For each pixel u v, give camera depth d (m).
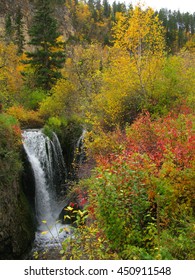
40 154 16.58
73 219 13.23
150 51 14.01
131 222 5.34
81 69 26.58
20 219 11.63
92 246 4.81
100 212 5.21
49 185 16.55
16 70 28.34
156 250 4.81
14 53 29.31
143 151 8.39
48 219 14.71
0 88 22.23
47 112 21.38
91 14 81.88
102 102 15.59
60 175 17.81
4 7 60.94
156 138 8.73
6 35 40.53
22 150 14.77
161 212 5.44
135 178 5.47
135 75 14.33
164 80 13.82
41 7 25.95
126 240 5.05
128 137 9.44
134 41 13.79
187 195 5.87
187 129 7.69
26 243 11.23
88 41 61.38
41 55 25.36
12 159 11.62
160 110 13.59
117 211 5.12
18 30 45.12
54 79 25.38
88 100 20.44
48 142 17.12
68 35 67.06
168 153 6.52
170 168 5.89
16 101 23.33
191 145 6.51
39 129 18.70
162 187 5.52
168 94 13.76
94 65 26.36
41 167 16.34
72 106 21.52
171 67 13.87
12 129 13.64
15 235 10.77
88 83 22.58
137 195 5.38
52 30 25.86
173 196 5.61
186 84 13.57
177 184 5.75
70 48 36.53
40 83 25.05
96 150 11.09
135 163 5.75
